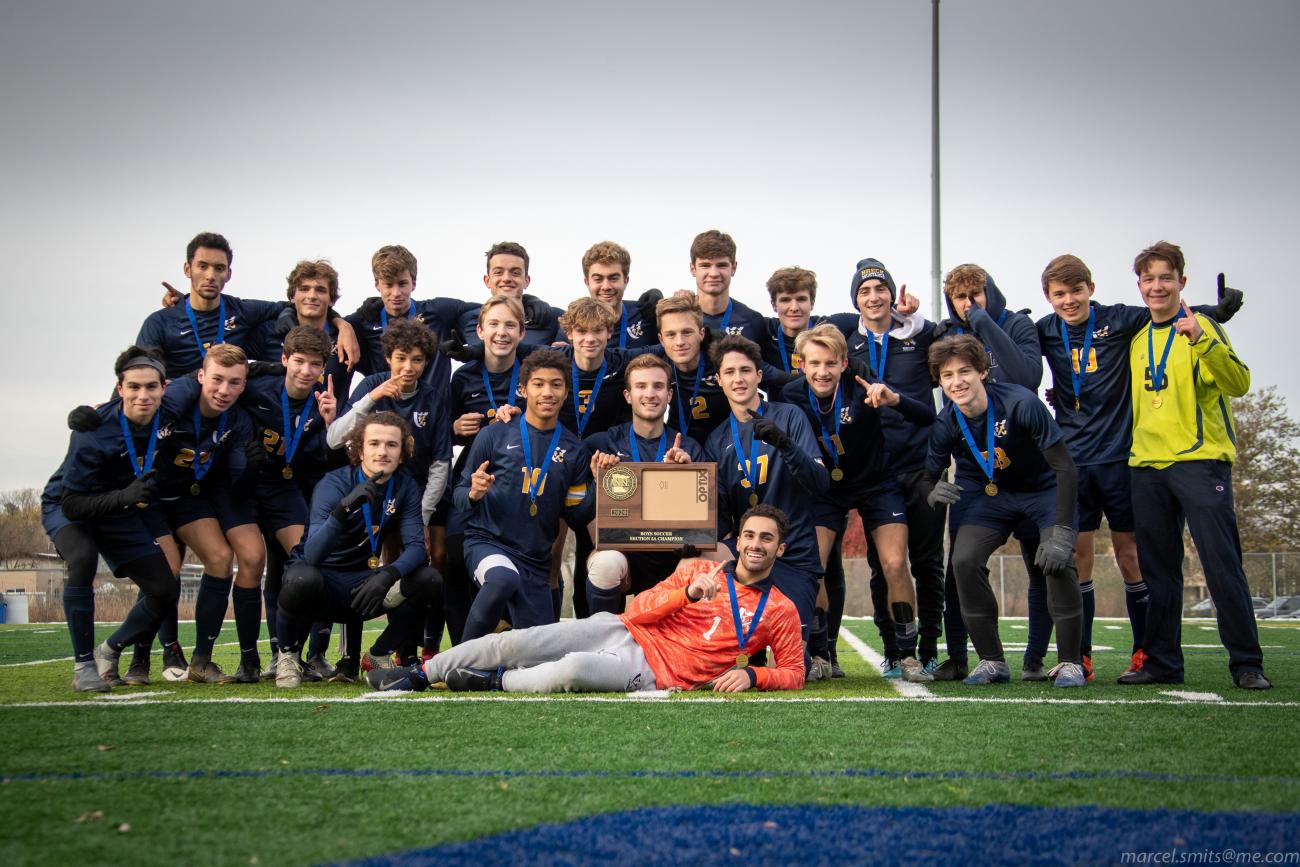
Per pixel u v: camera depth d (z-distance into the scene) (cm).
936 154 1891
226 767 364
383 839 276
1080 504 719
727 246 784
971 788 332
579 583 739
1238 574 645
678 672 584
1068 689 618
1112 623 1847
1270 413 4384
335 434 700
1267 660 882
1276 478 4341
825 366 679
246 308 793
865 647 1108
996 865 258
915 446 736
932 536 737
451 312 825
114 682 648
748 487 678
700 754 385
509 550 659
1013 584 2777
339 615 650
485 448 673
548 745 402
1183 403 657
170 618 715
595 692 570
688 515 657
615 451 695
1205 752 393
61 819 296
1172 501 668
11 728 446
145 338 768
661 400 686
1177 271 664
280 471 711
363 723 454
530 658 583
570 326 730
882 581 755
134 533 632
